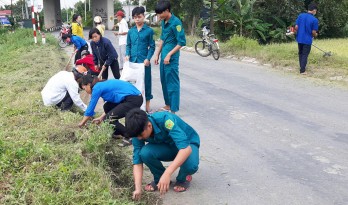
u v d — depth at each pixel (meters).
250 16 22.12
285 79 10.20
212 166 4.75
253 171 4.59
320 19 23.59
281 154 5.09
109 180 3.73
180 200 3.93
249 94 8.51
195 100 7.99
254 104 7.63
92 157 4.12
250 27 21.95
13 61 11.89
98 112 6.81
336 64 11.20
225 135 5.84
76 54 10.32
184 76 10.80
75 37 10.22
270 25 22.64
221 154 5.11
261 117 6.74
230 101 7.88
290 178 4.39
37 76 9.14
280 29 22.94
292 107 7.40
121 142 5.29
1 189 3.46
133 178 4.12
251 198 3.96
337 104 7.62
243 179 4.38
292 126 6.23
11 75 9.43
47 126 5.13
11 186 3.49
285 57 12.62
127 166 4.40
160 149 3.85
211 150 5.25
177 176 4.11
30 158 4.00
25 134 4.86
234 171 4.59
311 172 4.54
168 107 7.03
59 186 3.47
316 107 7.39
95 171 3.75
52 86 6.13
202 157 5.01
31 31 22.25
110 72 11.05
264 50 13.97
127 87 5.18
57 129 4.92
